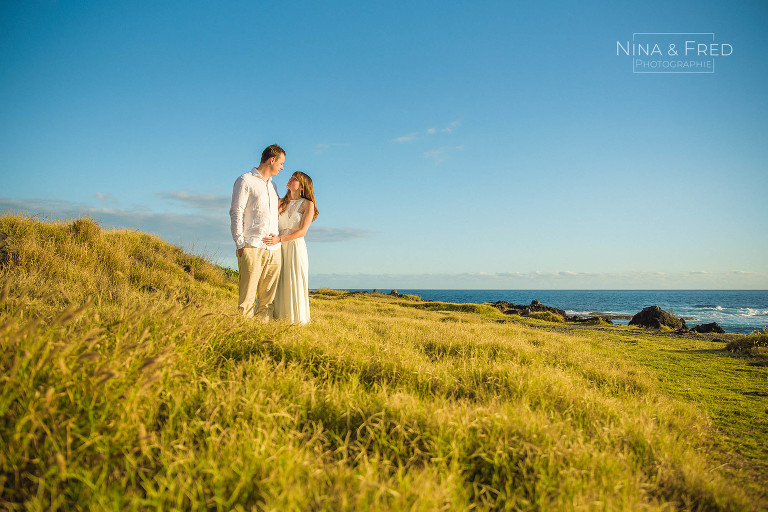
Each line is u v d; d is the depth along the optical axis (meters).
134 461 1.86
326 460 2.26
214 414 2.32
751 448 3.32
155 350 2.87
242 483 1.75
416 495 1.81
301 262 5.87
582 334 12.66
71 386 2.12
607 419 3.29
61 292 5.00
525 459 2.30
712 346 10.30
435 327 8.27
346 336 5.18
